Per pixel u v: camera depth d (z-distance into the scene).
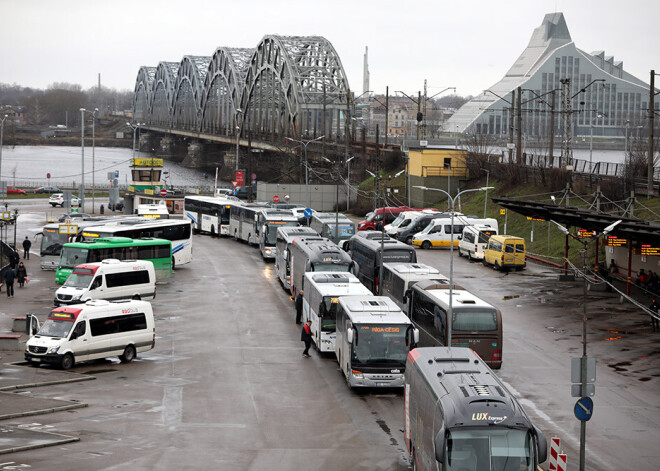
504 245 68.12
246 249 84.44
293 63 185.12
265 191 119.06
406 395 25.59
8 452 24.78
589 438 27.75
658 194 74.81
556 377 36.06
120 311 38.94
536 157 121.69
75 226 66.50
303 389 34.16
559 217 58.09
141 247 60.94
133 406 30.97
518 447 19.39
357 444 26.80
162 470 23.61
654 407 31.67
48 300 53.41
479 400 20.12
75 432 27.27
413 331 33.50
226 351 41.16
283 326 47.56
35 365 37.59
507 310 51.34
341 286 41.47
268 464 24.48
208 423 28.92
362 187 126.00
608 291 58.09
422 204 110.31
